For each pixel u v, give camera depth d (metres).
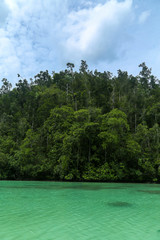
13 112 47.38
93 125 29.73
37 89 52.56
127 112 39.94
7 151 36.09
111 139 28.23
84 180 28.91
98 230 7.30
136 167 30.48
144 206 11.66
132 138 32.78
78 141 29.48
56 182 27.48
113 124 29.62
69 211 10.09
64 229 7.32
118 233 7.05
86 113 31.75
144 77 61.19
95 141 31.14
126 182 29.39
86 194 16.09
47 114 40.38
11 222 8.08
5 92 64.00
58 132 32.34
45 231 7.08
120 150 29.75
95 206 11.43
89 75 49.50
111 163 29.36
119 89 46.16
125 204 12.19
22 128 40.91
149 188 21.08
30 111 45.12
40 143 35.00
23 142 36.25
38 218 8.67
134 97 43.88
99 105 41.50
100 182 28.08
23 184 24.23
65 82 48.53
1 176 32.53
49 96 42.88
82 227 7.58
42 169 30.70
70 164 29.75
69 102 41.41
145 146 32.84
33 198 13.87
